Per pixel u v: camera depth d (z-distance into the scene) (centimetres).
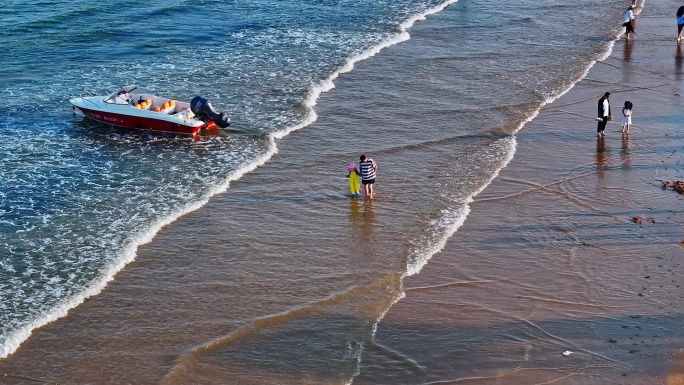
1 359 1689
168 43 3906
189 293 1928
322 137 2852
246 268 2036
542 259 2062
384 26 4247
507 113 3061
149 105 3002
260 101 3164
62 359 1694
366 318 1827
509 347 1716
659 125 2931
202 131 2905
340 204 2372
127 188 2469
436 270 2022
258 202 2392
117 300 1900
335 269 2030
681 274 1984
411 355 1698
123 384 1614
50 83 3362
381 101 3197
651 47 3934
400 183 2498
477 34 4172
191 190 2456
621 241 2142
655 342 1725
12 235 2175
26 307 1858
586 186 2464
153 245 2147
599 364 1656
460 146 2769
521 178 2525
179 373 1645
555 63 3672
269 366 1670
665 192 2417
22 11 4362
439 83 3403
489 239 2164
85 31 4059
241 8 4575
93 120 3009
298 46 3875
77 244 2134
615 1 4941
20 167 2597
